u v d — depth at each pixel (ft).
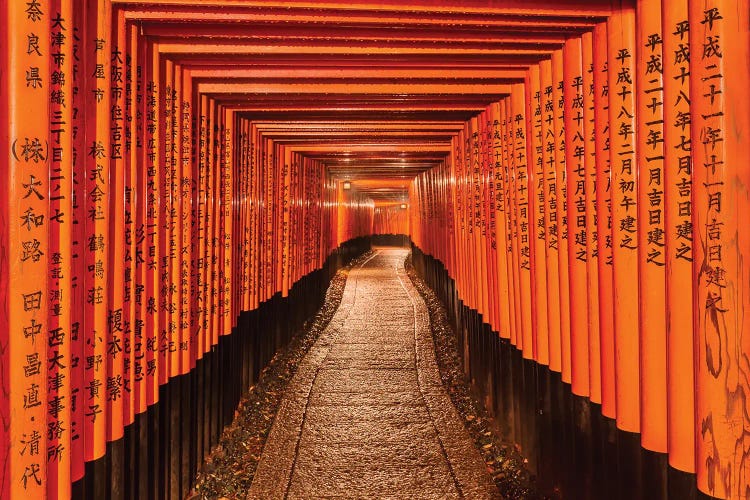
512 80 14.69
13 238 6.73
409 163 38.32
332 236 54.19
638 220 9.05
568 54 11.45
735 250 7.19
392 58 13.08
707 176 7.39
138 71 11.12
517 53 12.28
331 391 23.17
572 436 11.94
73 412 8.32
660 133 8.64
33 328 6.93
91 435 8.93
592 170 10.75
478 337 21.56
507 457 16.15
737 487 7.19
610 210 10.05
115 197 9.85
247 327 21.89
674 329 8.15
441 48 12.39
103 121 9.11
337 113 20.42
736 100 7.16
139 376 11.22
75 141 8.30
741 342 7.16
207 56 12.82
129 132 10.49
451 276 30.81
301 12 10.41
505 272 17.28
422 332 33.99
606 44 10.05
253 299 22.99
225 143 18.38
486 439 17.90
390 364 27.25
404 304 43.93
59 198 7.72
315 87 15.65
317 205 40.04
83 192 8.52
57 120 7.67
